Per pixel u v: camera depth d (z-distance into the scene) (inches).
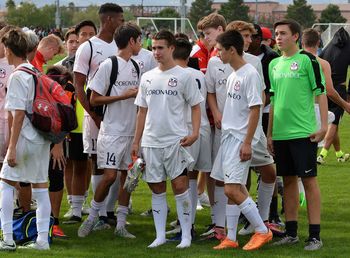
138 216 350.3
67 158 327.9
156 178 282.8
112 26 318.0
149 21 1555.1
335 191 407.2
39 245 274.8
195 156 295.6
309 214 280.1
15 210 311.9
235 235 283.7
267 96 310.5
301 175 277.6
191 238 294.2
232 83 277.7
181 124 282.7
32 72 268.1
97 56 316.5
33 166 270.8
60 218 343.0
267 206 302.0
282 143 282.0
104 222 321.7
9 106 263.4
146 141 283.6
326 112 276.4
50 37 330.3
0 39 297.0
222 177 282.5
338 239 296.2
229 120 277.6
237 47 274.4
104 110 302.4
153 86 281.9
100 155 302.7
